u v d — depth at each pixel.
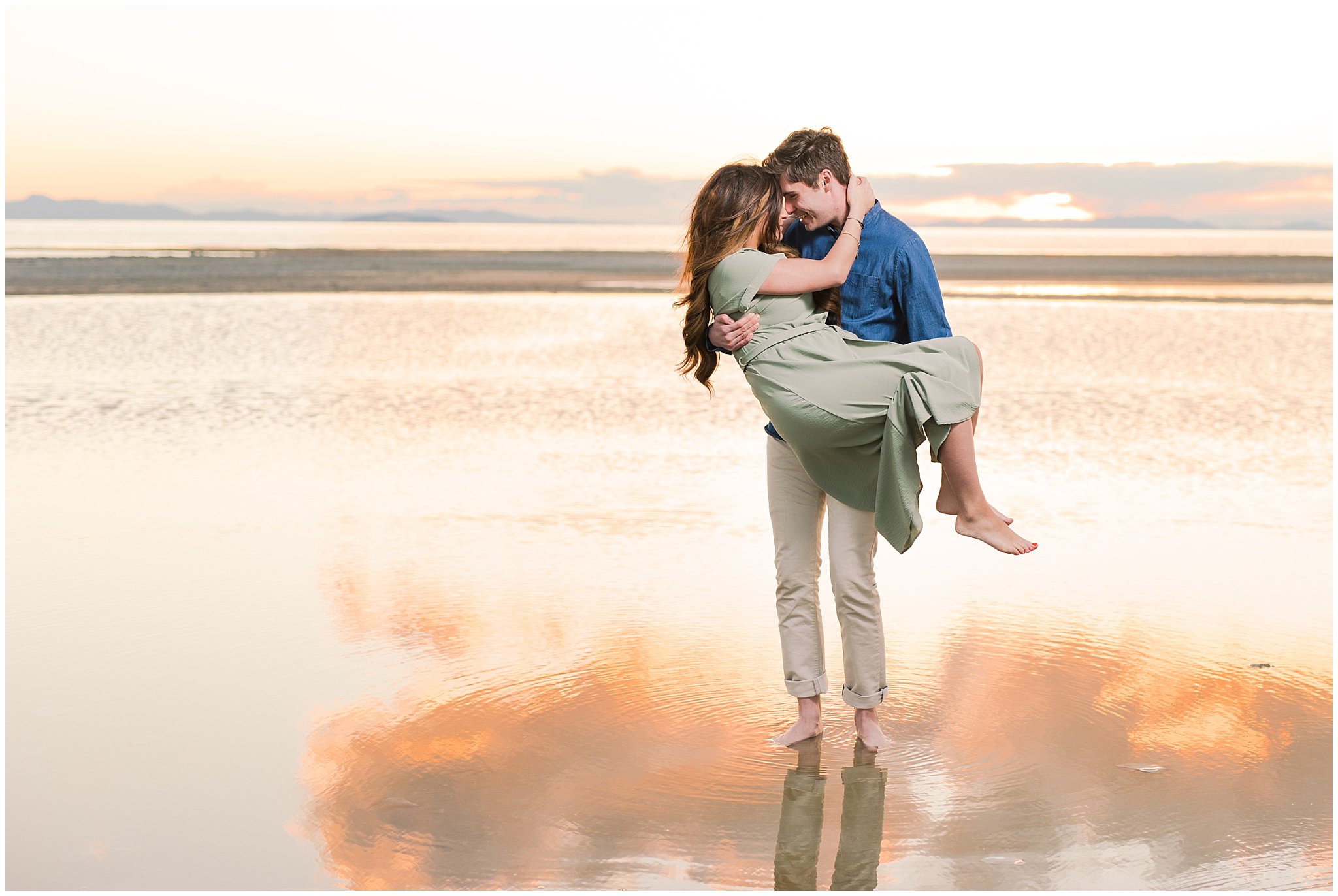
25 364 10.93
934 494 6.19
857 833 2.58
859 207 3.06
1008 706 3.33
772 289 2.98
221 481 6.35
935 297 3.05
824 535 5.33
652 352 12.81
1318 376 10.99
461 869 2.42
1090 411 9.01
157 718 3.21
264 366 11.16
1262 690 3.45
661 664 3.68
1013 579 4.64
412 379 10.56
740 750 3.04
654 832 2.59
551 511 5.74
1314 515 5.75
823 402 2.94
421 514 5.65
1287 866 2.43
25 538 5.10
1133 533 5.37
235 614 4.10
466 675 3.56
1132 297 21.80
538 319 16.45
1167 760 2.96
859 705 3.08
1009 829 2.60
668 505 5.92
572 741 3.09
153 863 2.44
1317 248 88.88
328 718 3.21
